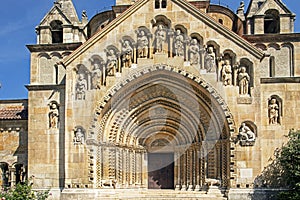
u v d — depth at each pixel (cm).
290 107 3944
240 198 3681
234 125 3784
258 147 3759
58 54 4319
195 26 3878
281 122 3928
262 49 4184
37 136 4069
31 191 3466
